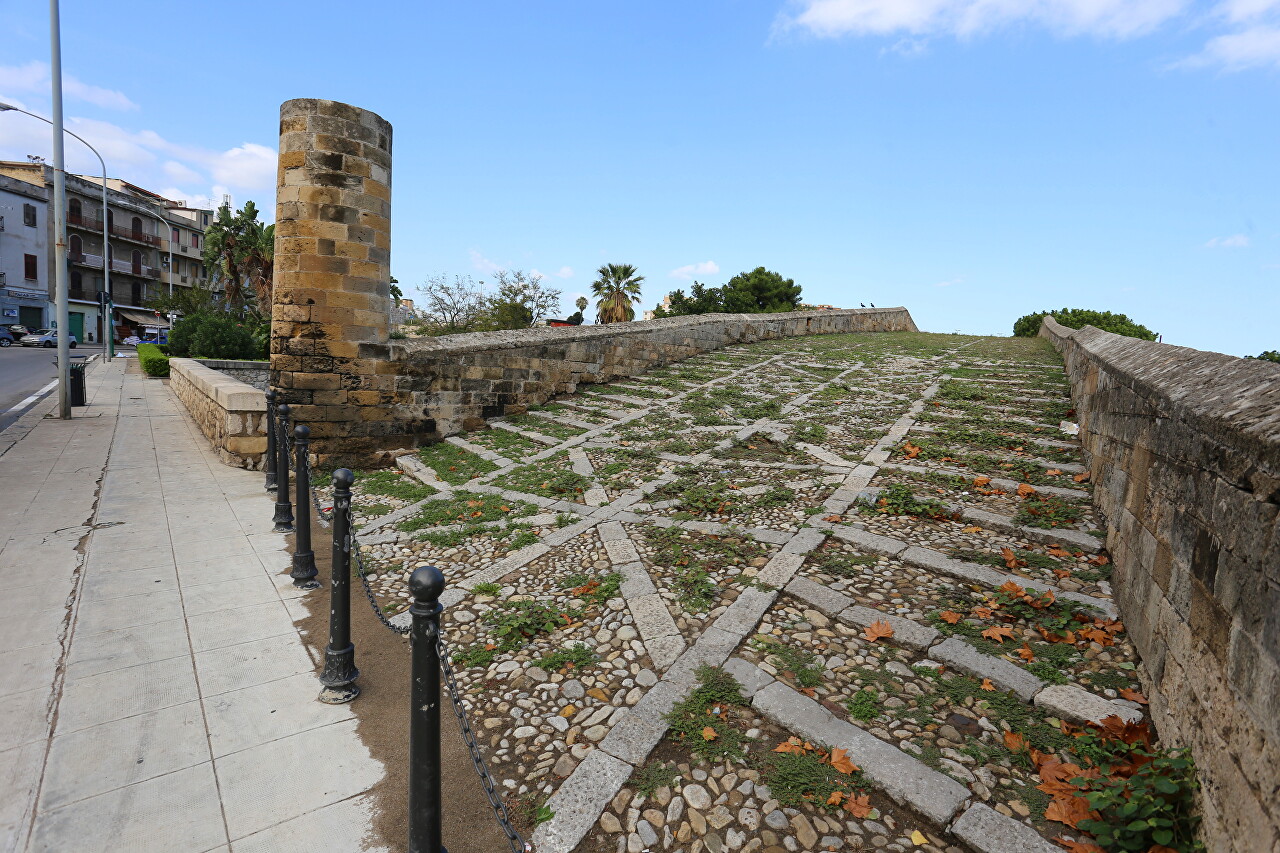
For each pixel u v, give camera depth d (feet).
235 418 28.32
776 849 7.78
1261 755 5.84
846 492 19.08
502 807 6.90
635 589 14.43
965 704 9.98
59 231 39.11
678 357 46.93
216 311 97.81
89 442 32.94
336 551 11.25
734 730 9.75
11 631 13.00
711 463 23.62
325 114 27.84
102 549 17.88
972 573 13.75
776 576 14.24
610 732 9.88
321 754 9.85
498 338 34.99
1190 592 8.34
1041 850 7.39
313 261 28.14
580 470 24.63
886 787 8.42
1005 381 33.04
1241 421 7.29
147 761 9.46
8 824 8.11
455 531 19.47
